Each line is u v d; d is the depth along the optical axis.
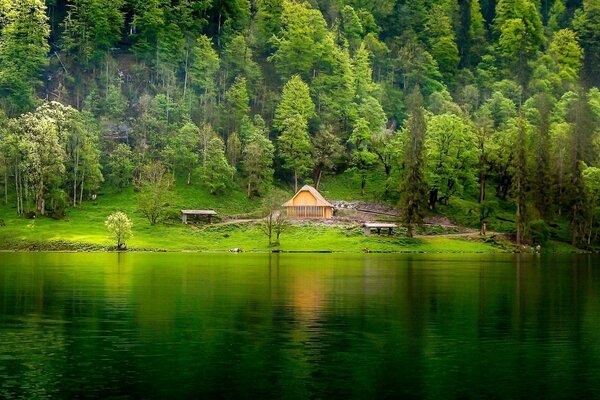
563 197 189.12
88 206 196.12
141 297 74.38
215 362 44.97
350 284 89.19
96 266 114.38
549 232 185.75
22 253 152.00
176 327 56.62
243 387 39.41
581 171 186.12
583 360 46.47
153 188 186.25
